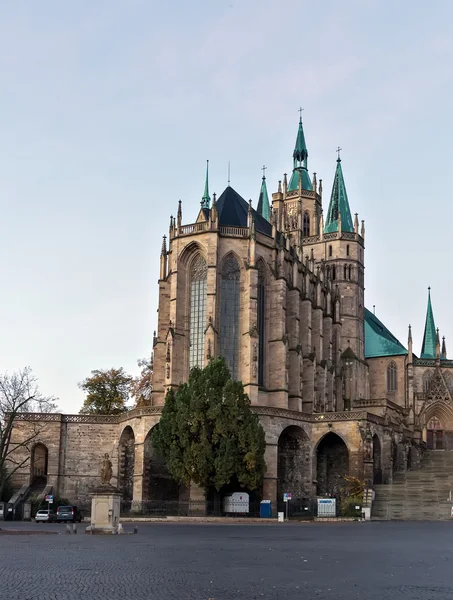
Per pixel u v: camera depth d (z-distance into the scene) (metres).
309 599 24.27
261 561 36.44
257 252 120.00
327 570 32.66
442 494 102.12
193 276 119.19
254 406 104.44
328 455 115.06
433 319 182.12
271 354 119.56
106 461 62.69
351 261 167.25
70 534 59.84
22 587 26.34
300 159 189.88
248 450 97.25
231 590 26.14
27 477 112.31
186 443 97.06
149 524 81.50
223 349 116.00
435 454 136.88
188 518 90.50
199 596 24.62
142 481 103.31
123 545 46.66
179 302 117.44
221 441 96.81
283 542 50.69
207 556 38.91
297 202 184.12
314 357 130.25
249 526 77.12
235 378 115.31
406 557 39.25
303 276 134.62
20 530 66.81
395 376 164.00
